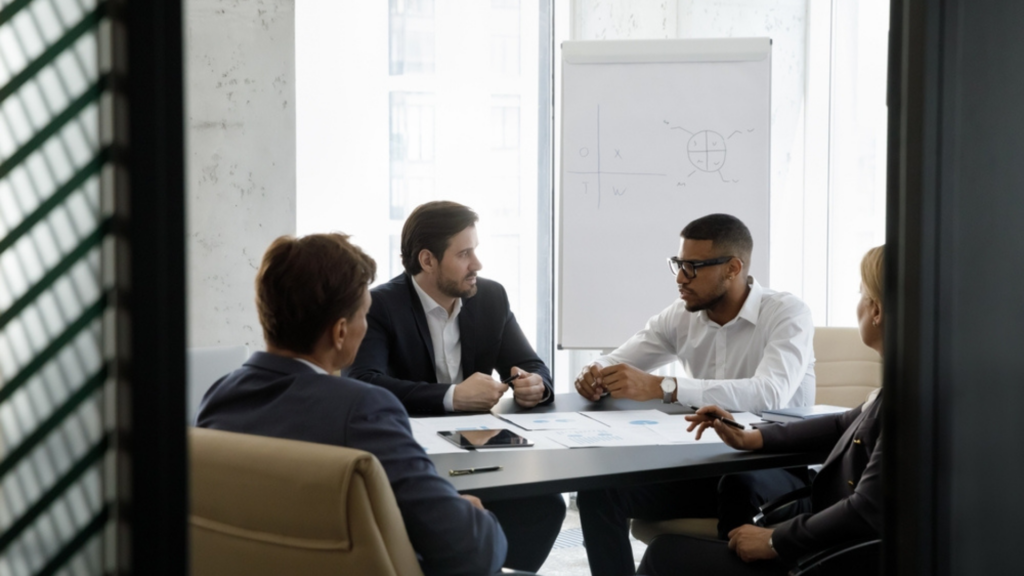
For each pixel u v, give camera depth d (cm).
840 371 297
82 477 71
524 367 270
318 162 407
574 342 367
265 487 116
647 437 202
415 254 261
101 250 71
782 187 407
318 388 138
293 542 116
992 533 99
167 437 71
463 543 135
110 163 70
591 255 365
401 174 414
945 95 95
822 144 405
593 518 231
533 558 229
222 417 142
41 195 70
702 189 364
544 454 184
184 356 71
